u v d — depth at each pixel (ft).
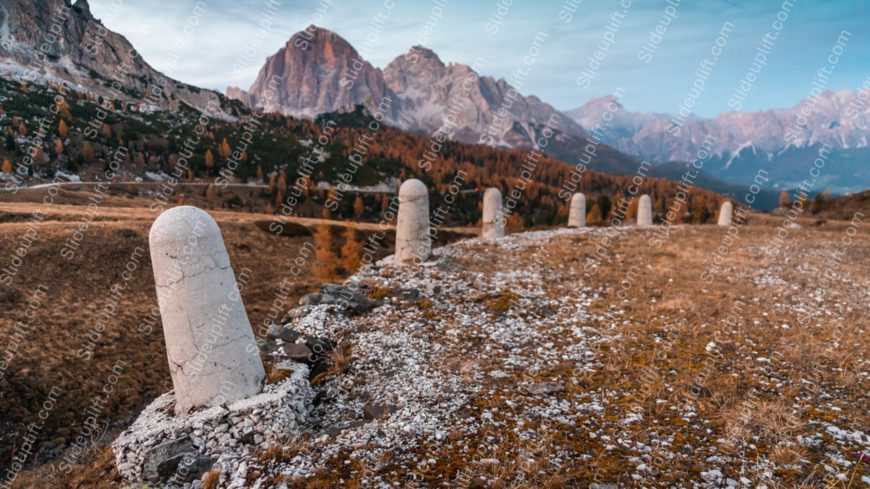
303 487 18.86
